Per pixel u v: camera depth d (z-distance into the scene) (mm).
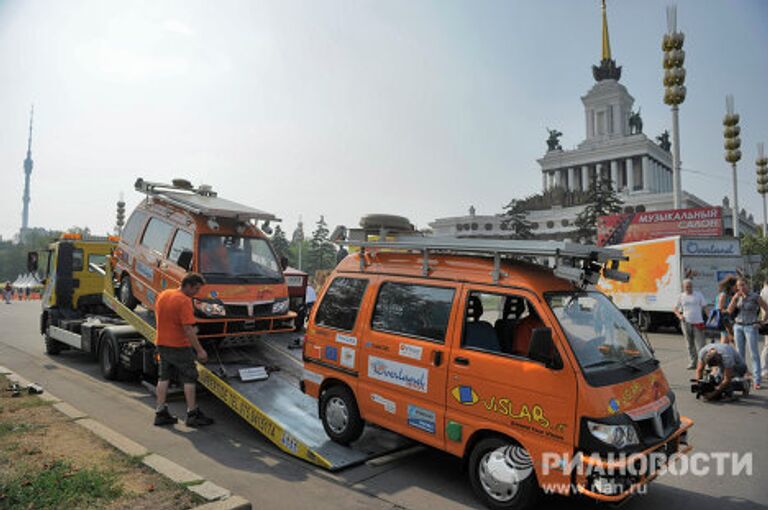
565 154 89938
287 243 82938
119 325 10125
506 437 4445
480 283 4875
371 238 6070
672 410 4613
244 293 7898
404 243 5500
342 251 10273
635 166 85188
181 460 5543
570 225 77188
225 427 6773
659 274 17766
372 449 5805
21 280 82625
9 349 13422
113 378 9375
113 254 10383
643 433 4199
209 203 8383
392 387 5277
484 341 4832
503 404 4414
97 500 4156
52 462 4902
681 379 10141
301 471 5301
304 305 11375
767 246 36156
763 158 27438
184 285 6652
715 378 8531
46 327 12734
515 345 4820
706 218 27375
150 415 7250
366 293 5781
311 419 6391
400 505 4570
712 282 17000
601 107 88312
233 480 5035
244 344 8344
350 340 5758
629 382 4324
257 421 6164
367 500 4660
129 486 4457
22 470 4684
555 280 4746
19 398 7312
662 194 70500
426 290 5246
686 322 10977
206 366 7367
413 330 5223
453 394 4762
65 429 5957
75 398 8133
